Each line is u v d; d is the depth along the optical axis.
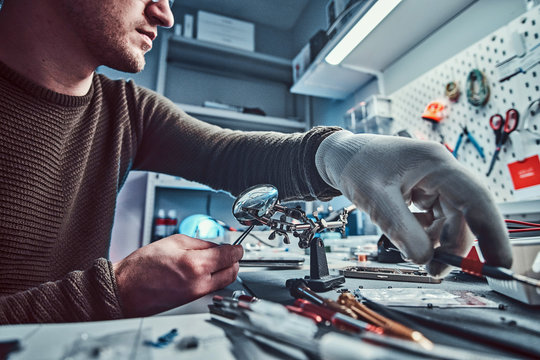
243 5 2.47
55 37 0.55
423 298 0.35
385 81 1.62
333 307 0.29
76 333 0.22
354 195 0.42
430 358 0.16
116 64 0.58
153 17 0.58
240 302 0.26
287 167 0.59
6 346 0.20
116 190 0.74
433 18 1.25
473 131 1.11
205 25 2.22
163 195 1.98
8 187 0.52
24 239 0.54
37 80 0.58
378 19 1.21
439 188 0.35
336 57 1.47
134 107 0.82
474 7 1.16
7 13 0.56
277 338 0.20
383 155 0.40
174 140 0.81
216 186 0.76
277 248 1.37
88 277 0.33
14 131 0.54
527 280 0.26
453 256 0.32
